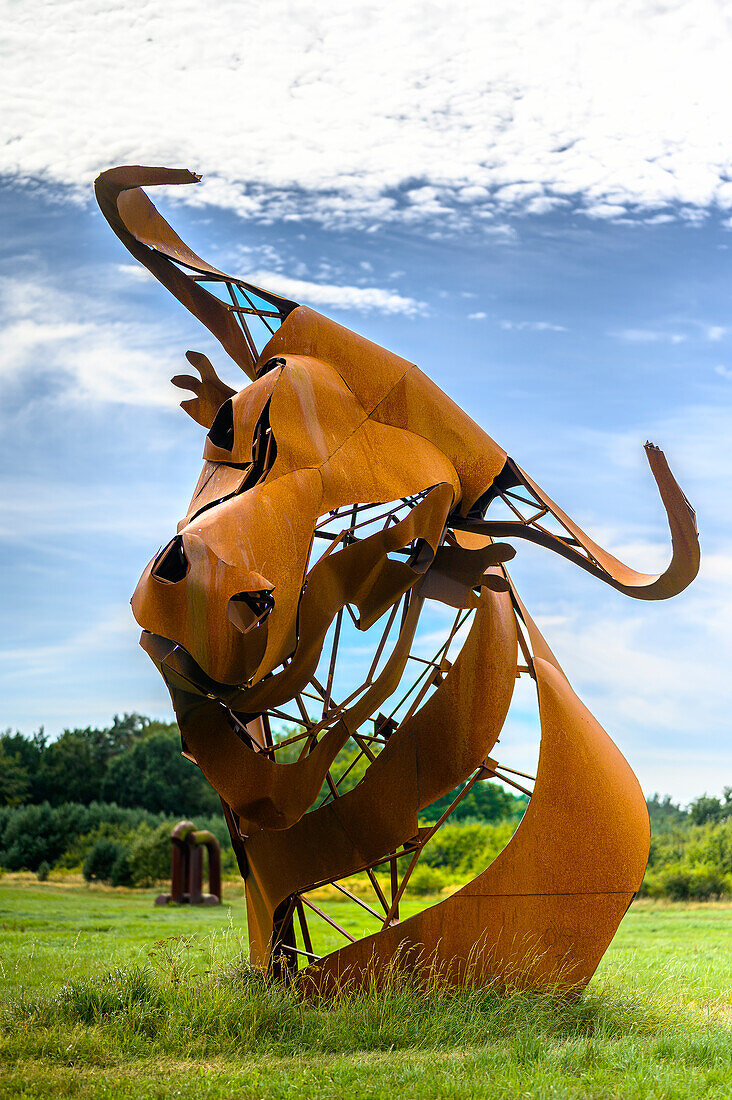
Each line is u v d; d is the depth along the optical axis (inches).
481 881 396.2
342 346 435.8
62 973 477.7
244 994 378.3
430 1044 340.8
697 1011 420.2
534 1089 276.8
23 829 2065.7
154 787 2608.3
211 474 429.1
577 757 412.5
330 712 406.9
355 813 419.5
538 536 467.8
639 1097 273.6
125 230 475.5
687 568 416.8
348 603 402.0
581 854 402.9
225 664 348.5
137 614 359.3
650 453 388.2
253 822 399.5
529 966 394.0
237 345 493.7
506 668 432.1
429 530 414.6
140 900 1343.5
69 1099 273.0
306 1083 286.0
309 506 388.2
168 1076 297.1
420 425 433.1
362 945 393.1
